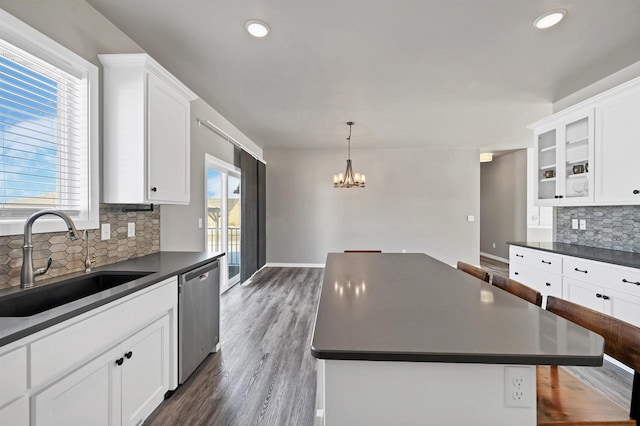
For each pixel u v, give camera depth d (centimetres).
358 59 261
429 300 131
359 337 91
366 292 145
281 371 232
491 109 387
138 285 156
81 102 188
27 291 144
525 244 352
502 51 247
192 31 220
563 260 286
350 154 642
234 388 210
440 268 207
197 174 351
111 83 200
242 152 466
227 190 455
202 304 233
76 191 188
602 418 92
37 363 103
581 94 325
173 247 303
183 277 204
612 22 208
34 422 103
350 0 187
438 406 84
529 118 424
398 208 636
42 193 169
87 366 127
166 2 190
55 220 170
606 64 269
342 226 643
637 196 243
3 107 149
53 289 158
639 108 241
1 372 92
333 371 85
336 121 442
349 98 351
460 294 141
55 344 109
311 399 198
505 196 712
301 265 647
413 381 84
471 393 83
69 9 179
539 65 271
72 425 119
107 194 202
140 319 160
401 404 84
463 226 627
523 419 82
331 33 222
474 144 598
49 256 168
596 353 80
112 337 139
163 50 246
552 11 197
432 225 632
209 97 349
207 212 384
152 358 176
